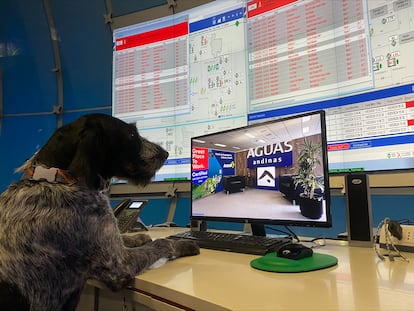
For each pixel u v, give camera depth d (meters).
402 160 1.50
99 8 2.65
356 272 0.81
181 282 0.77
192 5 2.33
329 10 1.80
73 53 2.72
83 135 1.04
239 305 0.58
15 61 2.82
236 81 2.11
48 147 1.08
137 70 2.50
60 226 0.93
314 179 1.06
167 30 2.42
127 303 1.04
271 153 1.22
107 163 1.18
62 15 2.73
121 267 0.91
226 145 1.40
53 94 2.76
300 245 0.97
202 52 2.27
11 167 2.68
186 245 1.11
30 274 0.90
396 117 1.54
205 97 2.22
